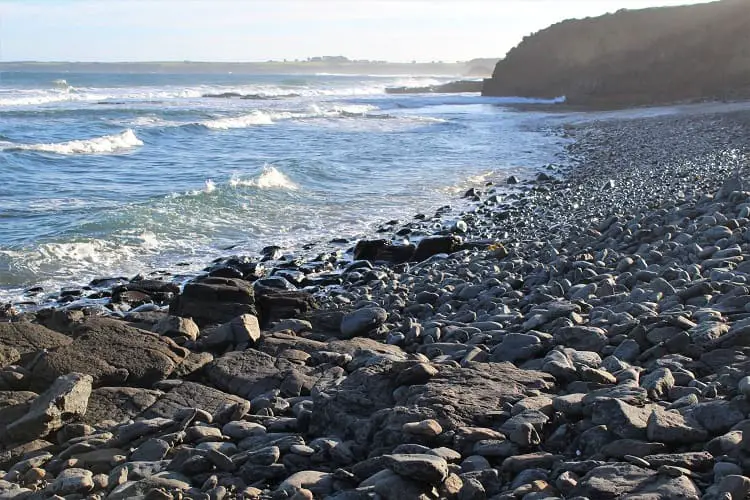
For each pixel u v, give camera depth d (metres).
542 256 10.76
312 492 3.96
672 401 4.52
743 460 3.52
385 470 3.89
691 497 3.26
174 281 11.54
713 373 4.92
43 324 8.80
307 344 7.21
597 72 65.62
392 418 4.51
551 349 5.93
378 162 25.25
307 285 11.09
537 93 74.94
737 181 12.49
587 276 8.64
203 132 34.84
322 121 43.00
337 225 15.78
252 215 16.44
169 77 125.31
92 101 57.78
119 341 6.74
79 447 5.10
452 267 11.03
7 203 16.62
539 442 4.15
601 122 40.69
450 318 7.83
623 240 10.66
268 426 5.21
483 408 4.55
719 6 68.44
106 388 6.03
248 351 6.88
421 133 36.25
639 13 74.12
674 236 10.18
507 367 5.28
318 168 22.58
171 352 6.74
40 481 4.75
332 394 5.12
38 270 12.02
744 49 57.69
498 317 7.30
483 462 4.00
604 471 3.58
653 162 22.02
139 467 4.61
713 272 7.38
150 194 18.39
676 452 3.79
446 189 20.19
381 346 7.05
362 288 10.32
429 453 4.07
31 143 27.77
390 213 17.03
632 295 7.08
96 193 18.34
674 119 38.44
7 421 5.48
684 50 61.06
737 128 29.42
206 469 4.49
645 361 5.40
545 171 23.05
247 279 11.47
